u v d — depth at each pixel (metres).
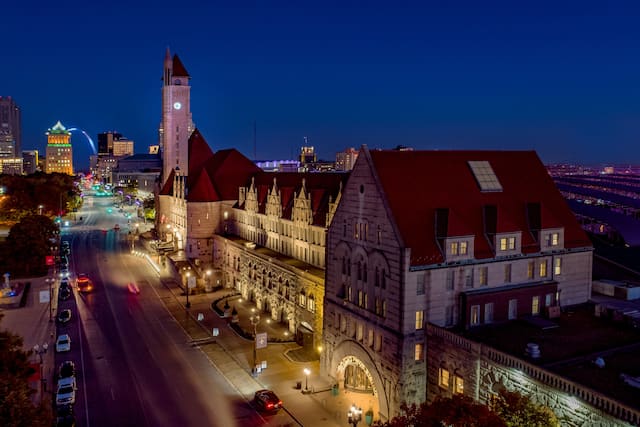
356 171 62.91
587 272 67.31
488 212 61.56
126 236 193.12
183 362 74.62
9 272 126.88
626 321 58.03
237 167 137.25
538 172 71.44
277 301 92.88
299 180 106.19
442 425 40.81
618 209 159.88
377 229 58.97
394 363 56.09
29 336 84.38
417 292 55.44
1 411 39.78
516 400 40.91
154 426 56.94
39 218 136.12
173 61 159.00
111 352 78.06
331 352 68.25
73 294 110.31
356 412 56.06
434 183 62.31
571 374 44.25
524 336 54.59
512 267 61.19
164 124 162.62
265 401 60.22
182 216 144.88
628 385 41.94
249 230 119.94
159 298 107.75
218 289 116.31
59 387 62.88
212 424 57.56
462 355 51.25
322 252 88.25
